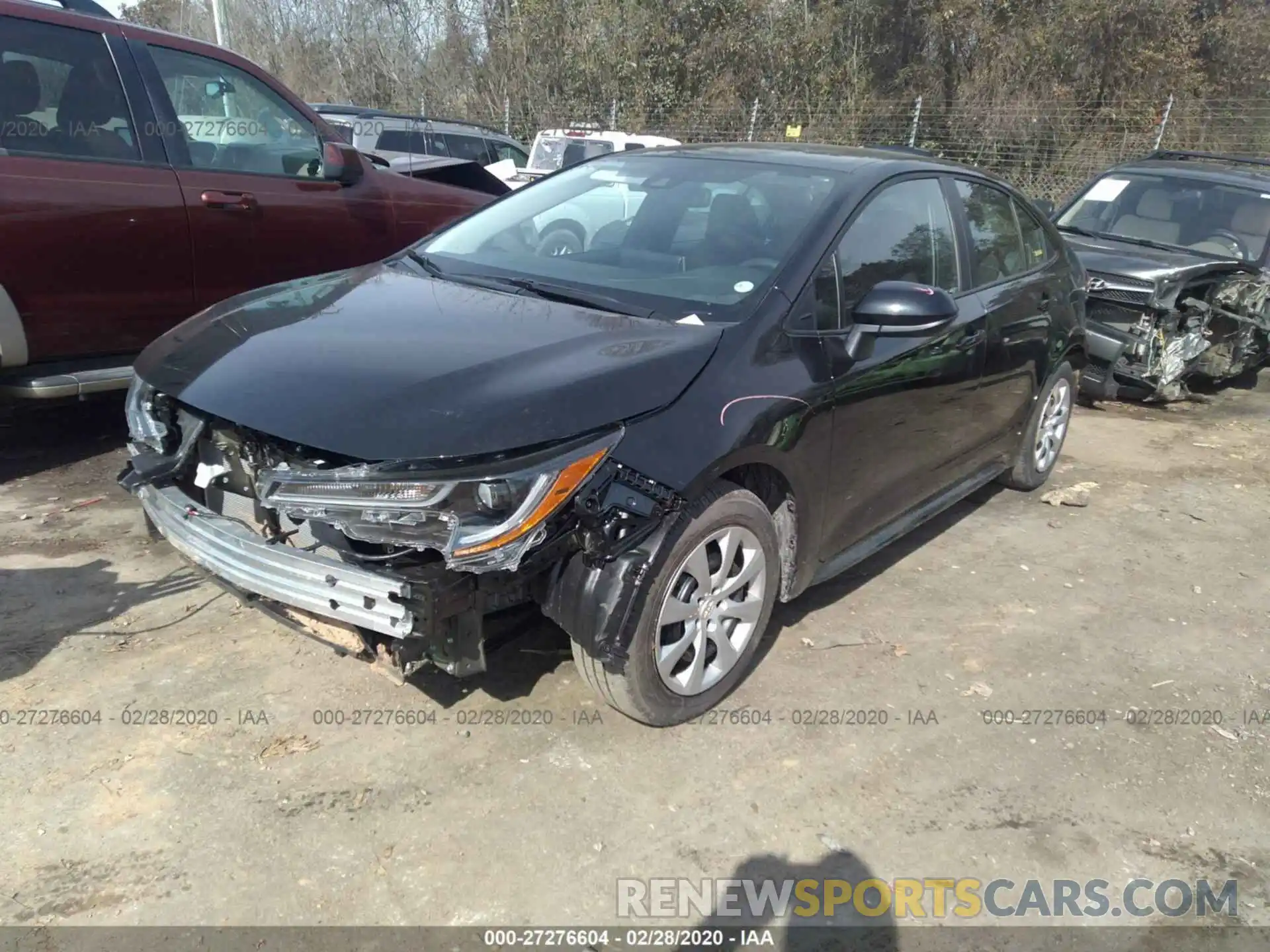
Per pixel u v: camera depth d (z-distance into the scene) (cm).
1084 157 1905
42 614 339
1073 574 437
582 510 250
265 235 497
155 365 303
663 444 265
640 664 277
